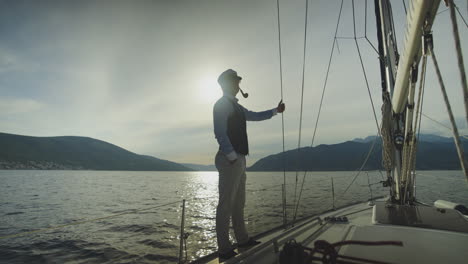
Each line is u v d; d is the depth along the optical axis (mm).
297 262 1077
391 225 1936
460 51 857
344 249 1308
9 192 32375
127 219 13367
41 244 8703
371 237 1466
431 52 1222
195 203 20734
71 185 48031
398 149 3037
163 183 59188
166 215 14680
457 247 1250
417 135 2322
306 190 25562
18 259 7199
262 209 14016
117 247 8156
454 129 968
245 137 2051
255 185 39344
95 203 20922
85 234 10055
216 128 1849
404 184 3057
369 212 3400
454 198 15250
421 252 1157
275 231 2580
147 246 8219
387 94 3189
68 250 7953
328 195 20156
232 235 8672
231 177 1866
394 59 3139
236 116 2027
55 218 13922
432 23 1320
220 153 1935
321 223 2490
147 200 23422
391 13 3244
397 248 1209
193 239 9055
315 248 1123
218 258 1877
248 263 1450
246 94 2340
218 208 1845
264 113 2459
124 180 71938
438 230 1720
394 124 3154
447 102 1005
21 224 12336
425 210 2340
